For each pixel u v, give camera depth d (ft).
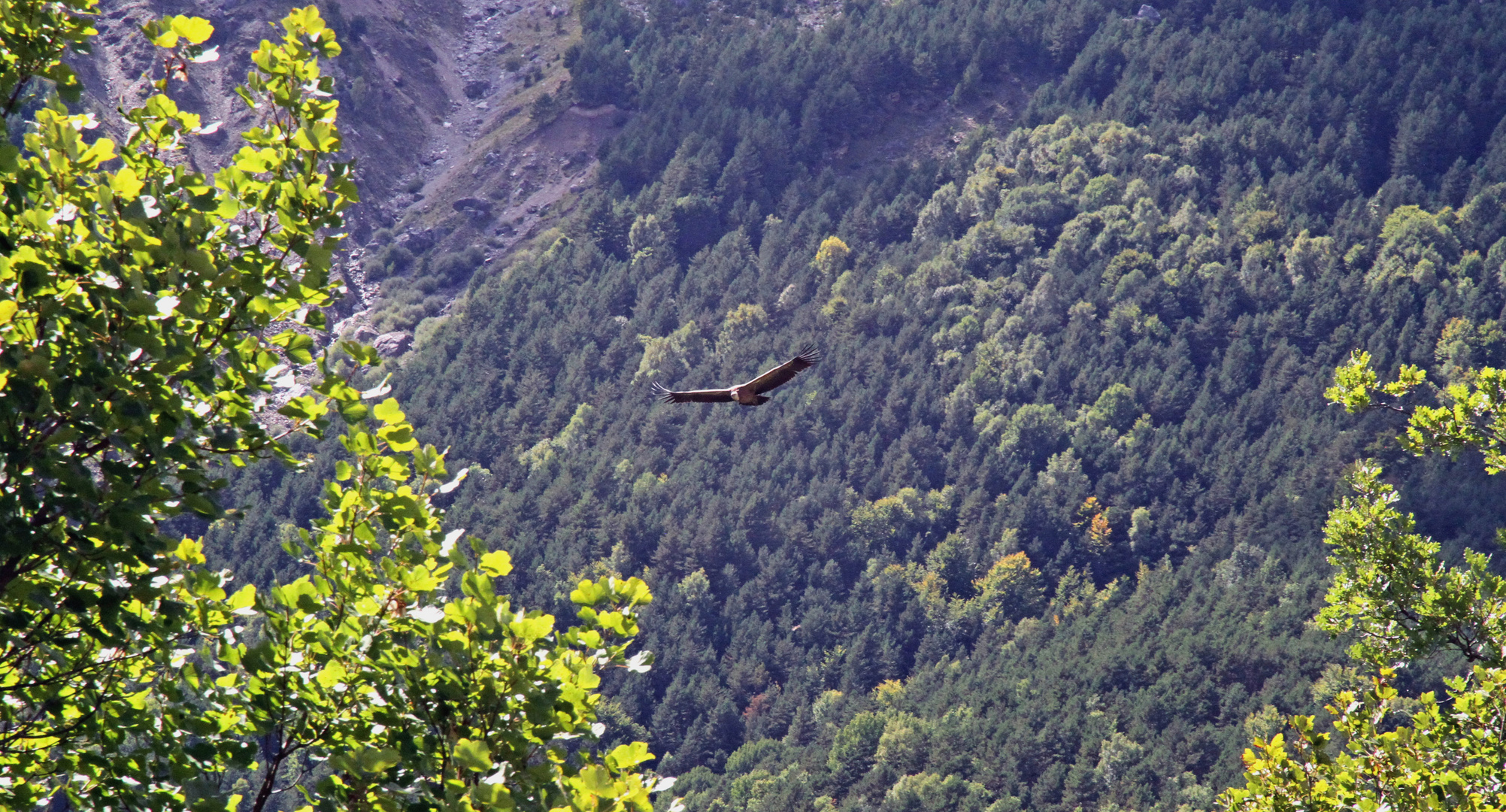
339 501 37.55
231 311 36.37
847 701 400.47
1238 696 350.23
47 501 32.76
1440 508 405.39
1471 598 62.69
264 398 38.42
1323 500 439.63
